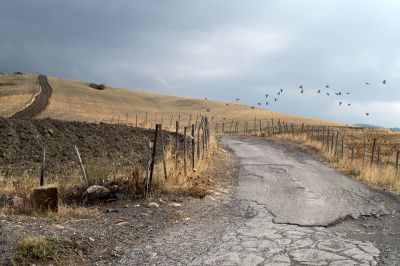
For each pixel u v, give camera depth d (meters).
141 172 12.21
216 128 67.75
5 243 6.72
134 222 9.15
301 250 7.77
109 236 7.96
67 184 11.64
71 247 7.05
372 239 8.68
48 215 8.71
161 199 11.29
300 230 9.19
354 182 16.45
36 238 6.85
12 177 12.88
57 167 16.81
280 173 18.22
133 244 7.74
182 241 8.06
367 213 11.16
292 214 10.71
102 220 9.09
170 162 13.81
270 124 72.44
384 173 17.03
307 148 30.70
